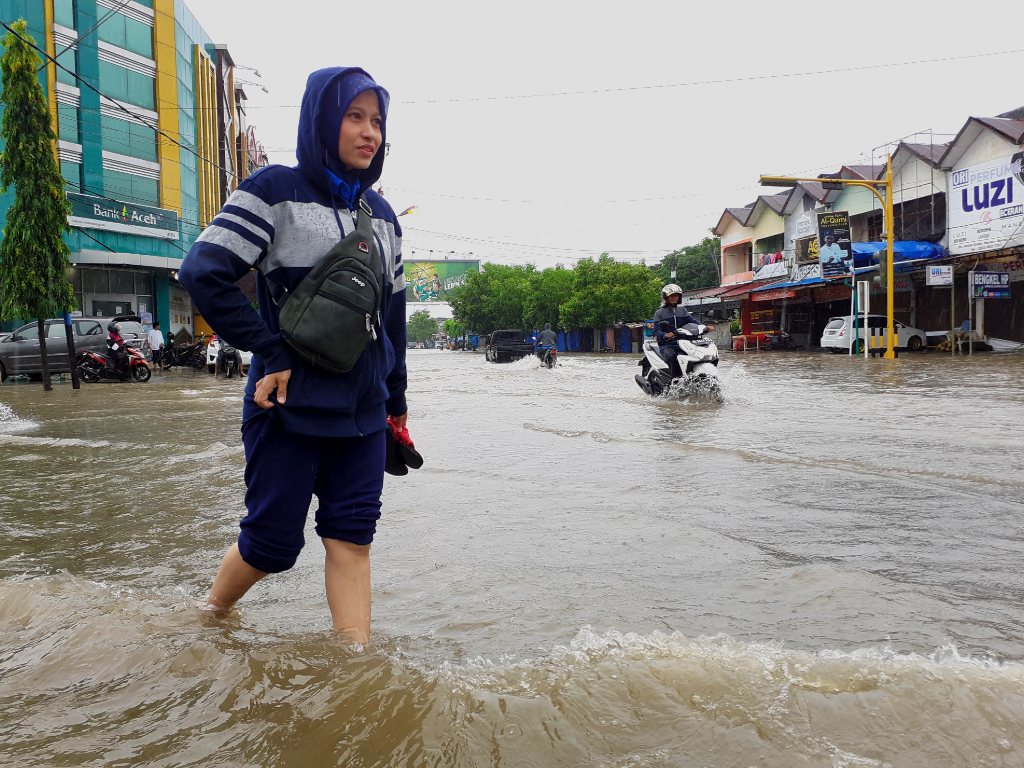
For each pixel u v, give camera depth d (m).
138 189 29.78
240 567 2.09
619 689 1.56
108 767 1.32
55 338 18.62
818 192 32.59
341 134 2.02
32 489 4.66
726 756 1.32
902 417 7.61
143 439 7.04
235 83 44.84
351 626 1.98
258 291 2.12
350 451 2.09
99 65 28.08
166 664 1.75
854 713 1.46
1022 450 5.39
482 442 6.35
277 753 1.35
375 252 2.07
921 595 2.44
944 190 26.73
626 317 43.44
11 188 25.31
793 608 2.34
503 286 59.00
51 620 2.11
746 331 35.81
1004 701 1.51
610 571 2.77
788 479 4.51
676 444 5.98
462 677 1.65
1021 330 24.64
